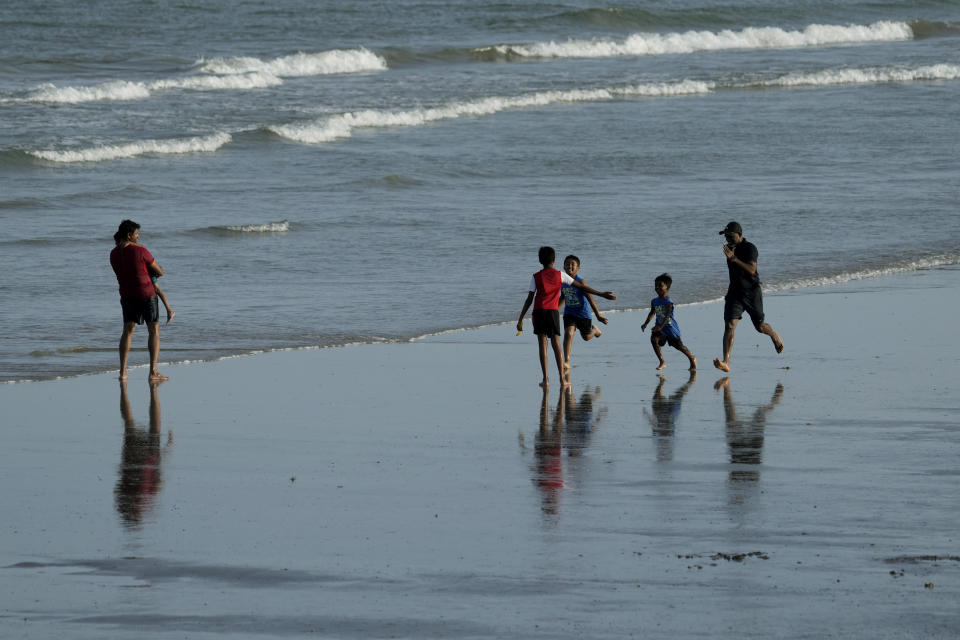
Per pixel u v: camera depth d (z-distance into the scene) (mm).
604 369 52062
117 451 38531
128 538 29859
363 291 69250
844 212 94500
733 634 23641
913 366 51438
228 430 41406
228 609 25188
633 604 25172
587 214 93812
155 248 81250
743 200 99812
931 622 24141
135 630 24141
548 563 27766
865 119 147500
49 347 55969
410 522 30984
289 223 88938
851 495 33000
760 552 28375
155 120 140125
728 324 52094
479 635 23734
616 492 33594
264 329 59875
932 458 36875
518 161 119562
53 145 121312
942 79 186625
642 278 72562
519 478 35188
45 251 80062
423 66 196750
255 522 31078
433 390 47844
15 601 25672
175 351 55312
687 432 40719
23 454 38094
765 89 176750
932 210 95500
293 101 156250
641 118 147750
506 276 73438
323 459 37500
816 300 66938
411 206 97812
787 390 47250
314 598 25781
